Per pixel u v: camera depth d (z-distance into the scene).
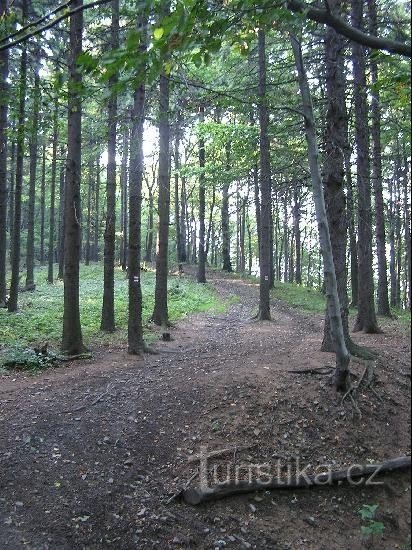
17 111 7.93
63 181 32.00
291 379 8.52
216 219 51.88
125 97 13.94
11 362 10.38
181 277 31.98
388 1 8.98
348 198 11.36
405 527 5.95
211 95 10.84
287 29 3.86
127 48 2.91
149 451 6.84
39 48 11.55
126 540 5.25
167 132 15.65
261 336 14.52
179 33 2.94
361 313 14.16
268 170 15.90
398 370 9.23
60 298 21.20
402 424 7.66
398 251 31.70
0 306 17.84
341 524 5.89
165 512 5.70
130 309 11.97
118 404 8.14
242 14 3.46
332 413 7.62
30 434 7.01
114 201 14.84
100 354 11.91
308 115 7.00
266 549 5.39
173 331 15.60
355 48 10.12
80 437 7.06
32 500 5.65
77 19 10.71
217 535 5.48
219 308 21.25
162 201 16.19
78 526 5.34
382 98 8.87
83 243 51.91
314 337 13.74
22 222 47.69
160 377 9.56
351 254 21.62
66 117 12.31
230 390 8.27
